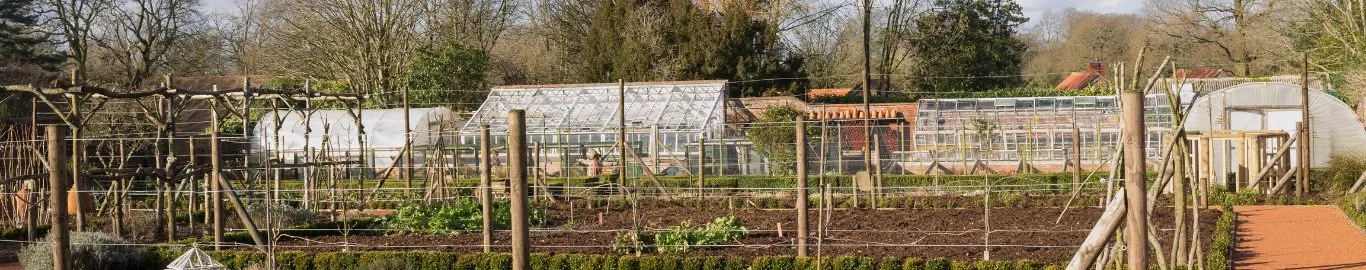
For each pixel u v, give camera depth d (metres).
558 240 18.38
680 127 35.88
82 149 20.17
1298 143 24.92
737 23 48.97
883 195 26.06
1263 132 27.05
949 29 54.53
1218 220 19.78
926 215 22.22
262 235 19.36
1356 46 35.94
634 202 16.97
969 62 54.28
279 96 23.80
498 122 37.59
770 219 21.83
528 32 59.16
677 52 49.72
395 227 20.11
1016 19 56.03
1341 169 25.11
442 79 45.81
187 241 18.22
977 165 32.12
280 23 48.31
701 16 49.41
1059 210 22.88
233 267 16.50
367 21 45.16
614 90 39.06
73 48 45.12
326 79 47.09
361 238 19.09
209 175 21.03
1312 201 24.00
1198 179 25.86
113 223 18.88
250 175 22.55
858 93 51.94
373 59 45.78
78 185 16.86
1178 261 14.09
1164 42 51.78
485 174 19.84
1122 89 8.80
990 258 15.77
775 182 29.84
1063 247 16.52
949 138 36.59
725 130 37.25
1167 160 9.14
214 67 58.59
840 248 16.94
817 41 61.94
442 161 25.89
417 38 47.38
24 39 43.56
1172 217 20.84
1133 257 7.38
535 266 16.22
